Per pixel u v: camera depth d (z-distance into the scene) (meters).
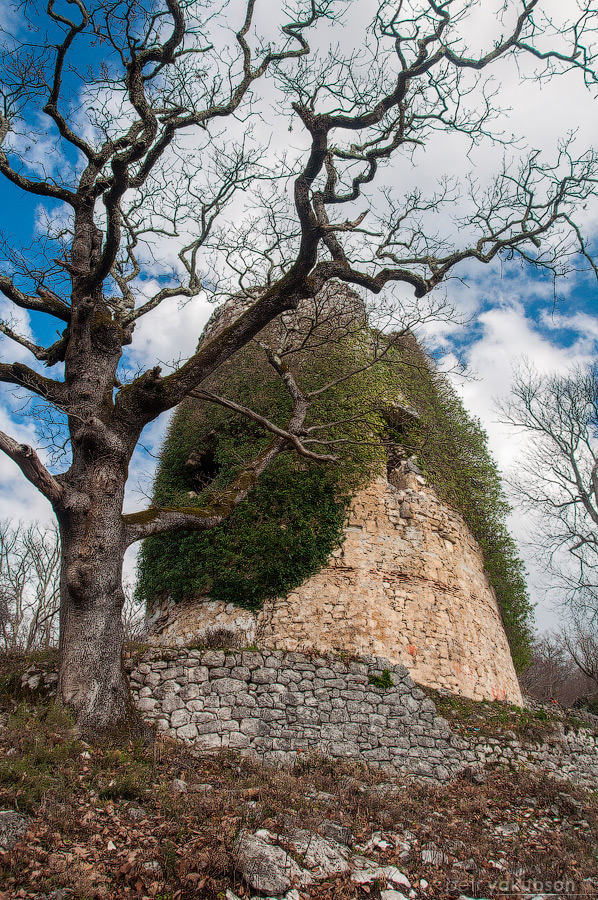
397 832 6.97
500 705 12.91
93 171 9.55
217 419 15.04
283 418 14.02
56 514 8.07
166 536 14.17
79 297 8.93
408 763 10.23
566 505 19.02
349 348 14.88
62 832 5.36
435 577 13.44
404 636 12.27
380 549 13.04
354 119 8.59
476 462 16.47
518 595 16.73
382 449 14.29
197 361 8.62
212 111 9.39
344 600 12.12
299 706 9.91
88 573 7.71
